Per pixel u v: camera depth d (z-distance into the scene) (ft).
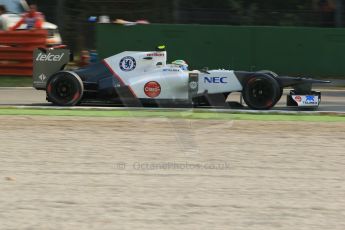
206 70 117.91
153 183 65.51
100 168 71.77
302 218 54.24
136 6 264.93
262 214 55.26
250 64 196.34
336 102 139.54
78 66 201.77
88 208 56.34
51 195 60.44
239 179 67.62
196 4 264.31
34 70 123.24
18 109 118.21
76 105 124.26
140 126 99.71
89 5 265.54
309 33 194.08
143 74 116.78
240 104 121.39
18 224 51.72
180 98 115.55
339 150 83.41
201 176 68.80
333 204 58.65
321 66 195.21
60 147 83.15
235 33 195.52
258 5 264.93
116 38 198.90
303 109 120.67
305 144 87.15
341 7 231.71
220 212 55.67
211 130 96.89
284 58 195.52
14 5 214.48
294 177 68.69
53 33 200.54
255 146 85.25
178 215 54.65
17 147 82.89
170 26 196.85
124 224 52.06
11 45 183.93
